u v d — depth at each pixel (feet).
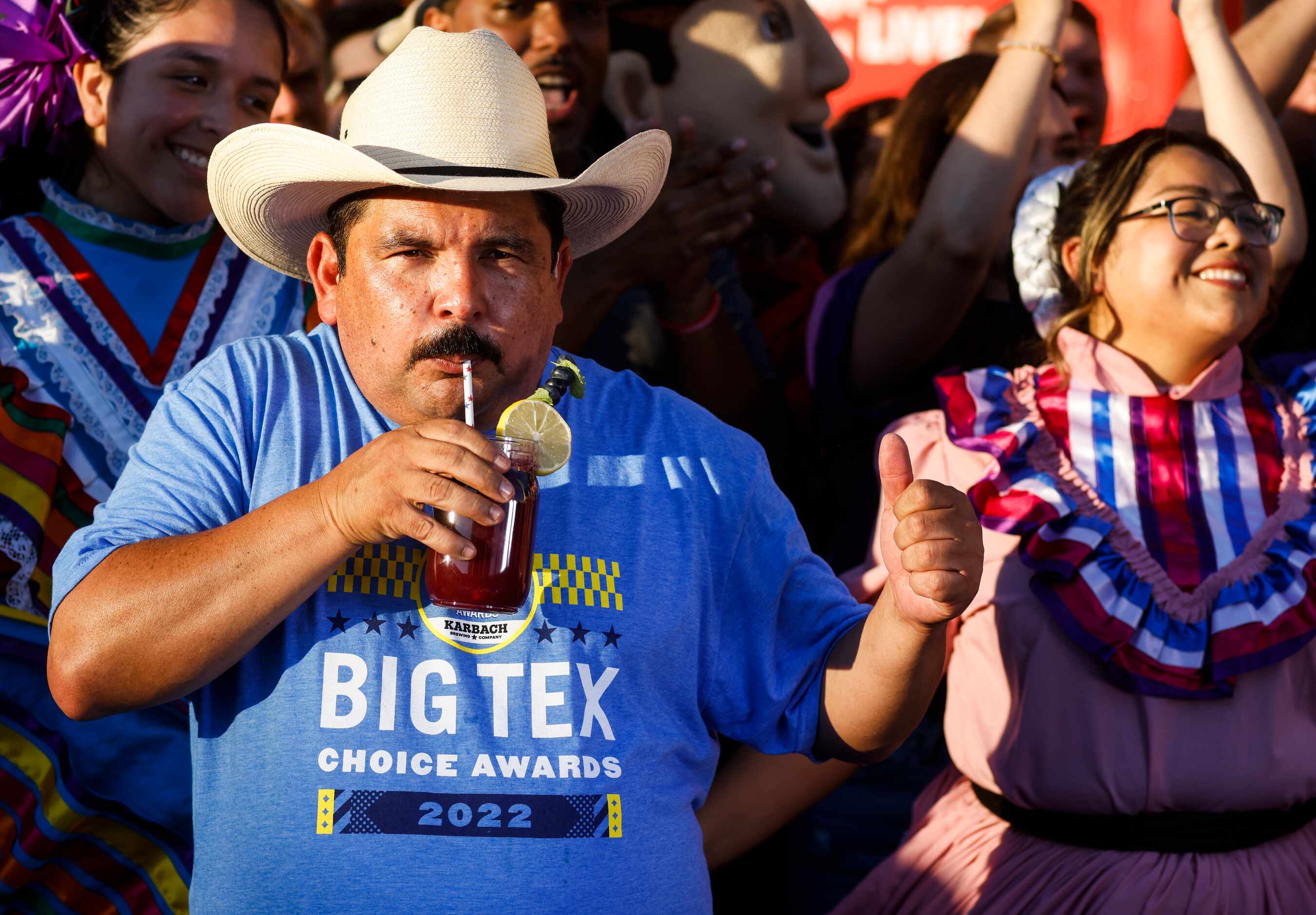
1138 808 8.15
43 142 9.10
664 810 6.01
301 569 5.32
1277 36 12.44
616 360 11.05
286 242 6.98
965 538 5.82
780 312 12.82
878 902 9.04
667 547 6.37
